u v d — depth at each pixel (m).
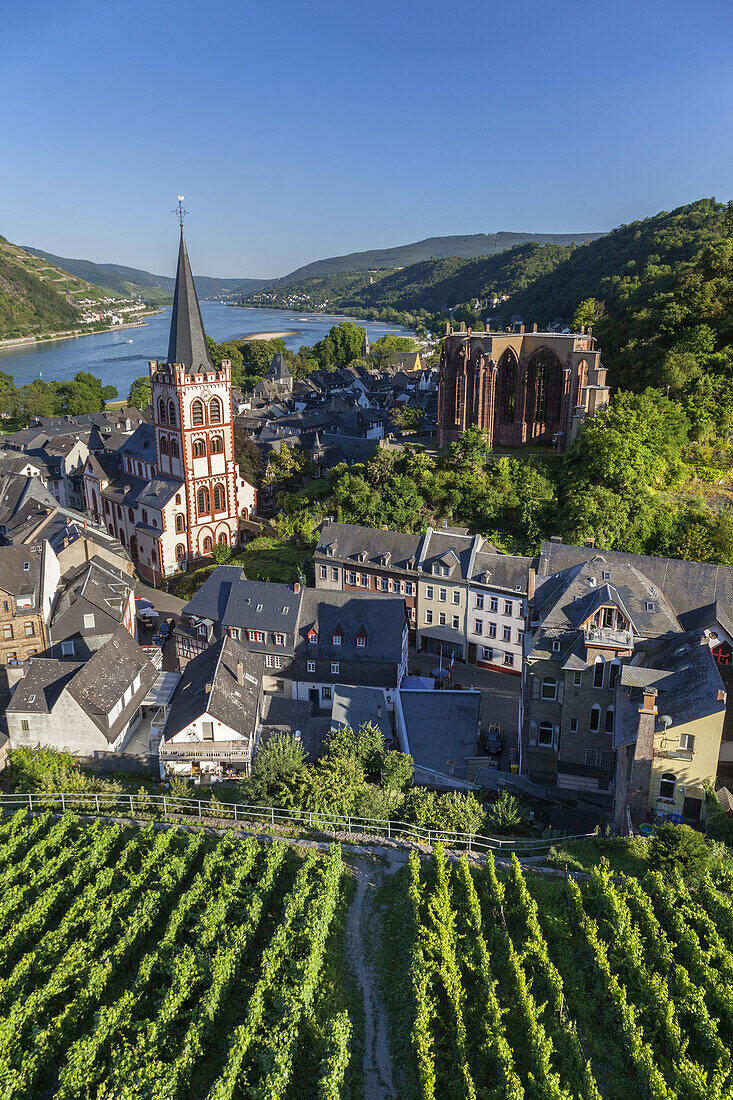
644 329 127.50
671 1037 34.47
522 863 48.62
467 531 98.06
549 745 65.38
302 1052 35.94
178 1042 36.03
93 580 89.62
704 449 101.38
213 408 118.50
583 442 100.56
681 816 51.62
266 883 45.31
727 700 58.31
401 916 43.81
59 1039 36.28
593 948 39.09
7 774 66.00
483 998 37.31
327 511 121.12
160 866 47.28
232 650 74.25
